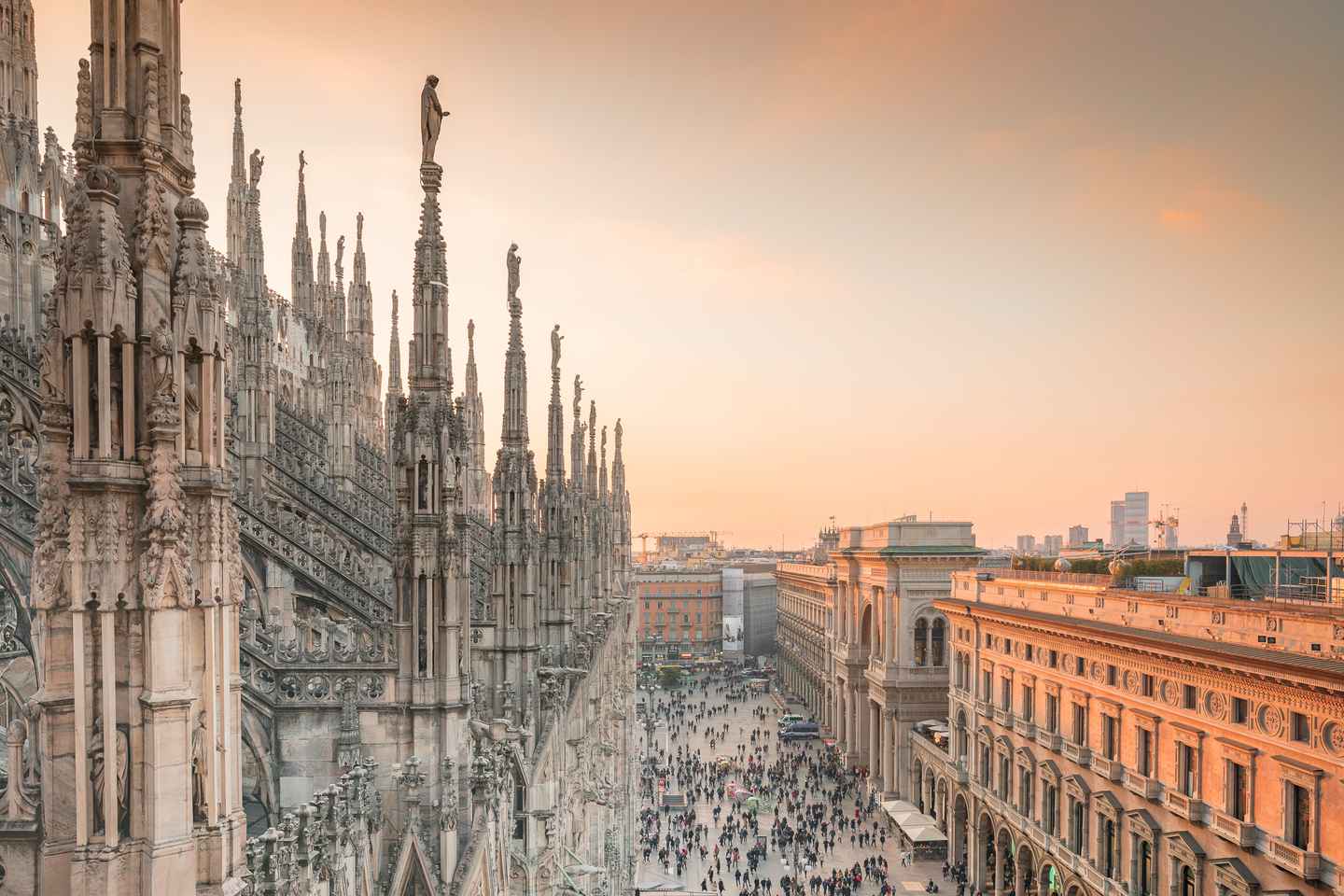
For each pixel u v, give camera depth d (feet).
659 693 536.01
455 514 59.93
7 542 55.98
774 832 258.37
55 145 115.85
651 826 266.77
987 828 229.66
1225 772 132.67
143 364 28.68
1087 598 184.96
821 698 451.12
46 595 27.68
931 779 278.05
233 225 144.36
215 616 30.53
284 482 133.39
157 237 28.94
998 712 218.79
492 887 64.75
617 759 191.93
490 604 110.63
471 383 248.73
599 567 198.49
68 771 27.99
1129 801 158.92
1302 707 116.98
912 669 304.30
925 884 226.99
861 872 232.94
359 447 210.79
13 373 78.79
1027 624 198.39
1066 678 184.85
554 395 130.11
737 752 379.55
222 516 31.12
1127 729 161.38
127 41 29.12
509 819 76.18
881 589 318.86
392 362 215.51
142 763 28.32
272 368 131.44
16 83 115.55
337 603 96.94
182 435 29.50
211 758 30.07
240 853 31.78
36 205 112.57
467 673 61.21
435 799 57.36
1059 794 186.91
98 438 27.78
